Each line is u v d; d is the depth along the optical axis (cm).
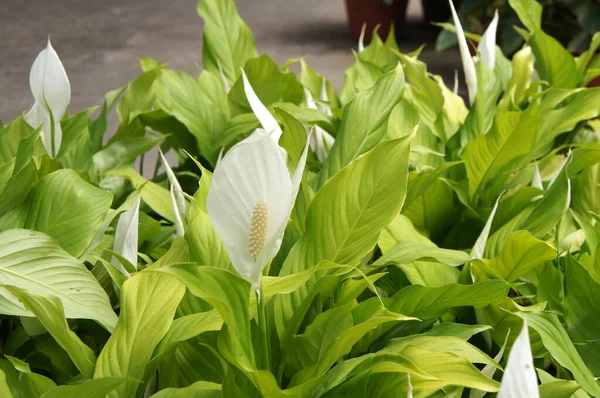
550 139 173
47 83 141
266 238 102
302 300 123
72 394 105
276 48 778
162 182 180
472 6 533
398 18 800
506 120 154
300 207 132
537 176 154
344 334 111
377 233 121
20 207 131
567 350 121
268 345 117
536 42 212
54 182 131
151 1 962
